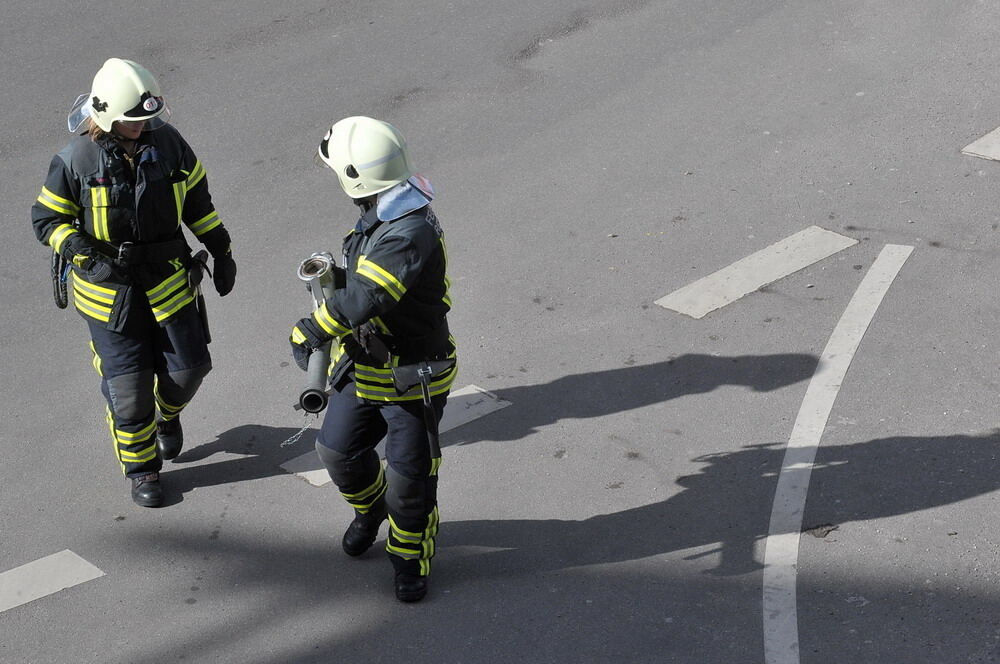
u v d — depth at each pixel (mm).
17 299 15383
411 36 22641
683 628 9570
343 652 9594
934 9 22375
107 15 24000
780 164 17625
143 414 11359
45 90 20875
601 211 16750
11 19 23875
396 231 8852
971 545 10250
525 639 9586
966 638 9219
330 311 8953
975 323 13602
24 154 18844
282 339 14336
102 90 10227
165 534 11195
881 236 15586
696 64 20938
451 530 11016
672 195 17031
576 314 14477
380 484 10461
